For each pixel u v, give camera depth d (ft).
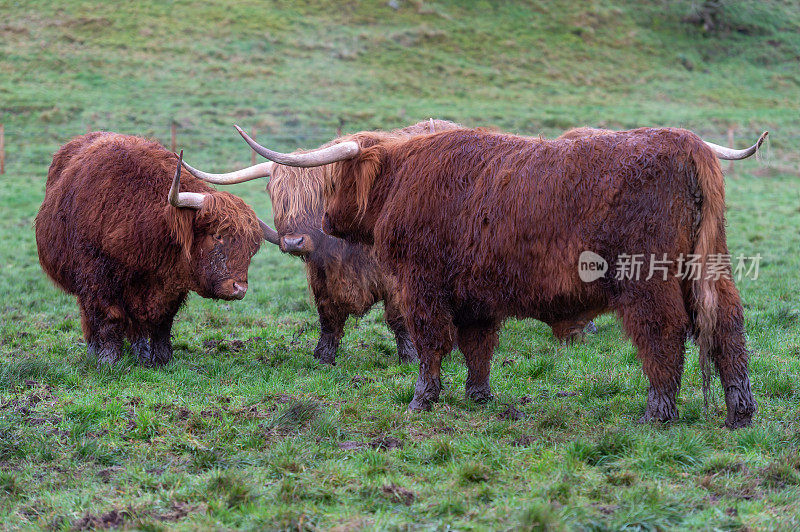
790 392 20.89
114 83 106.42
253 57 120.67
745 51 140.87
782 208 63.77
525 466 15.92
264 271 44.50
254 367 24.91
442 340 19.95
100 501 14.70
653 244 16.72
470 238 18.57
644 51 139.33
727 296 17.24
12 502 14.76
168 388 22.12
